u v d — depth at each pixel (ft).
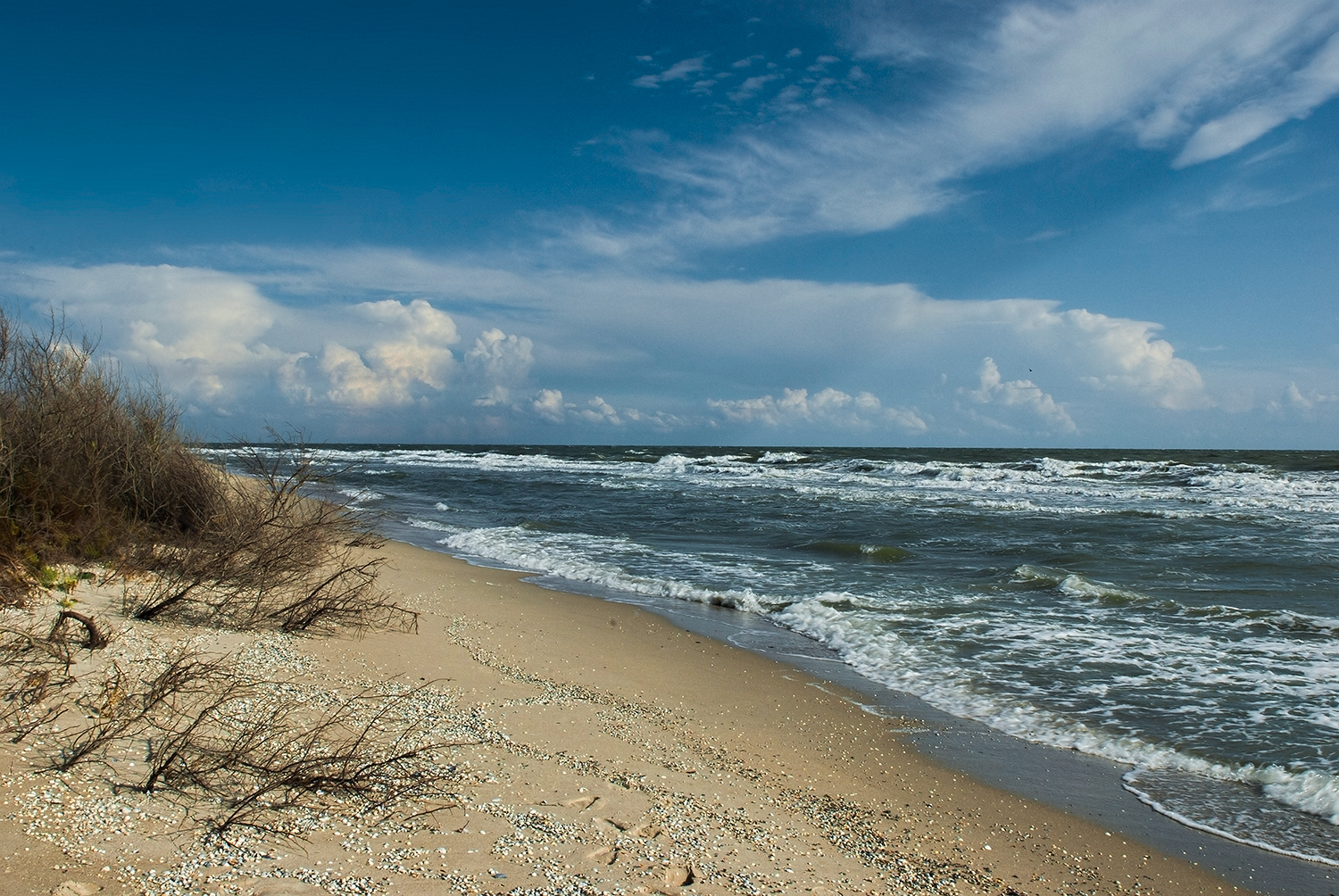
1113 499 81.00
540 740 16.83
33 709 13.25
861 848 13.85
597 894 10.67
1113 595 35.86
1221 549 50.55
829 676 25.22
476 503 78.33
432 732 16.11
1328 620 31.04
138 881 9.37
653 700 21.63
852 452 256.32
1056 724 21.18
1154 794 17.08
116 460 24.97
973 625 31.45
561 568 43.01
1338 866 14.29
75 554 22.21
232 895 9.40
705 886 11.43
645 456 198.70
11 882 8.86
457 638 25.49
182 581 22.71
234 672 17.35
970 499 80.59
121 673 15.44
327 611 23.58
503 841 11.86
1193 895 13.24
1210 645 28.60
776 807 15.17
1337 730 20.53
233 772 12.44
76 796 10.95
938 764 18.43
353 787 12.57
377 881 10.22
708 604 35.68
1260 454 194.29
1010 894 12.83
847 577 41.01
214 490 25.96
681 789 15.23
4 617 17.21
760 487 96.84
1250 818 16.06
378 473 127.13
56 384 23.99
